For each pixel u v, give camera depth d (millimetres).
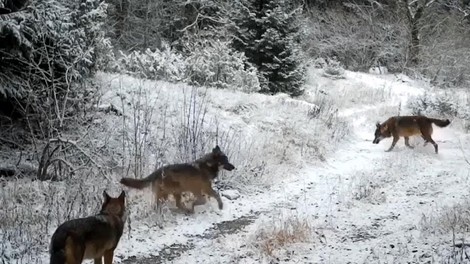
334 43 37844
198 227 9367
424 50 36156
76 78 11773
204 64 19609
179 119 14148
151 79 18422
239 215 10141
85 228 6504
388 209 10406
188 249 8414
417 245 8250
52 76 10234
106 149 11430
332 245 8555
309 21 38094
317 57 36625
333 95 24641
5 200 9055
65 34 11359
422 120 15430
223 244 8602
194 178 9922
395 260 7637
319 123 17031
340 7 41000
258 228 9172
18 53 10695
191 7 34125
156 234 8836
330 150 15422
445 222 8945
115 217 7090
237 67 20922
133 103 13039
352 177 12758
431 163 14117
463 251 7602
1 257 7297
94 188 9828
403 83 30625
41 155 10938
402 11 37875
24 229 8156
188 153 11789
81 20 13336
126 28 33156
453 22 38812
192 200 10234
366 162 14508
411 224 9375
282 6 22766
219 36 24406
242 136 14219
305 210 10492
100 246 6715
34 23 10672
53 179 10523
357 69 36688
